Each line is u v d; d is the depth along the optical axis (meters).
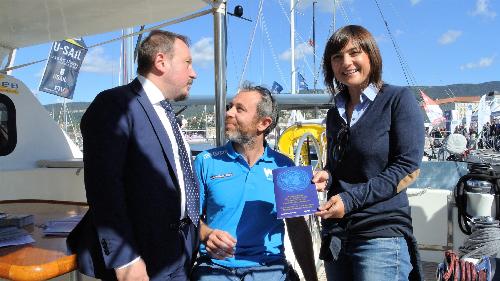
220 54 3.79
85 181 1.80
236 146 2.46
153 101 1.99
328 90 2.28
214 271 2.26
